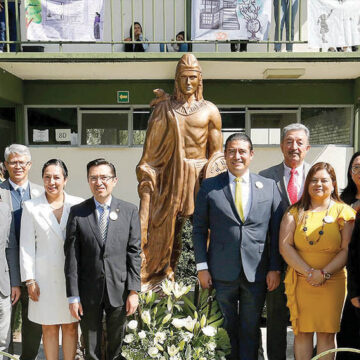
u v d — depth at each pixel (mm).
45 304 3035
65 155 7676
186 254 5859
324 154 7750
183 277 5754
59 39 5836
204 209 3092
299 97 7645
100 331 2961
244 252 2971
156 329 3139
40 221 3053
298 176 3354
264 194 3033
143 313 3113
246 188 3041
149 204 3744
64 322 3045
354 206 3225
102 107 7707
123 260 2971
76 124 7738
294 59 6027
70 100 7625
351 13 5855
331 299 2896
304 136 3309
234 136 3053
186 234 5941
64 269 2961
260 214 3002
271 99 7648
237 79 7523
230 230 2982
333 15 5852
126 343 3186
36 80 7562
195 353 3000
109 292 2906
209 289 3287
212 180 3119
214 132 3760
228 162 3035
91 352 2924
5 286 3113
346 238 2895
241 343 3086
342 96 7660
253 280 2975
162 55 5984
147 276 3762
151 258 3768
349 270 2834
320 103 7660
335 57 6004
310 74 7137
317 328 2906
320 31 5871
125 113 7738
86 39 5859
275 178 3396
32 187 3527
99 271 2896
